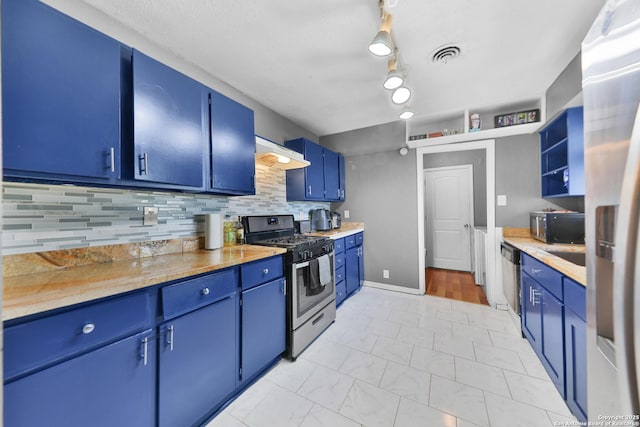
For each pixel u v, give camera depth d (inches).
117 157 46.9
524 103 101.4
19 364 30.7
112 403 38.4
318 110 107.3
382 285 136.9
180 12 54.5
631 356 21.3
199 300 50.8
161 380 44.4
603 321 25.8
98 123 44.6
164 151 54.4
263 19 56.7
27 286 37.8
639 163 20.6
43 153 38.7
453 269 174.7
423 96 94.8
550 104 87.3
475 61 72.6
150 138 51.8
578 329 48.6
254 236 92.5
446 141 115.6
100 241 54.6
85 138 43.1
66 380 34.2
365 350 77.8
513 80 83.4
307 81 83.4
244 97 92.8
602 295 25.9
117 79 47.2
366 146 129.6
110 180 47.3
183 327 47.8
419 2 52.2
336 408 55.6
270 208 105.2
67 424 34.2
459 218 172.9
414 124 127.0
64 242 49.5
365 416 53.4
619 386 22.7
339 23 58.2
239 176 73.3
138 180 51.1
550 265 58.8
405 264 131.0
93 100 44.1
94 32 44.4
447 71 77.6
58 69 40.3
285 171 114.7
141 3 52.0
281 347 72.2
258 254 65.4
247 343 61.9
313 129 131.2
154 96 52.7
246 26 58.8
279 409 55.7
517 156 105.7
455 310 106.7
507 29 60.0
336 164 135.9
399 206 132.3
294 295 74.6
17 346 30.6
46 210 47.4
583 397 47.5
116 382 38.9
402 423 51.4
